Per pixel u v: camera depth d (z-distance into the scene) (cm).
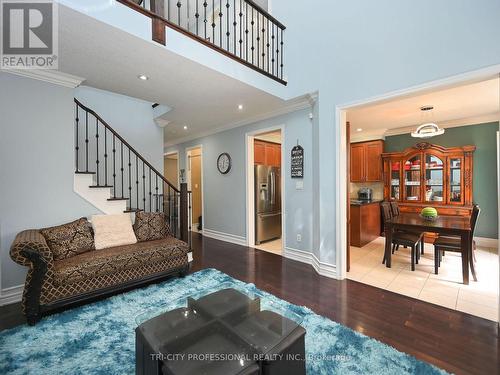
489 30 202
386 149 571
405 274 317
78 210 292
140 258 265
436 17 229
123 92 321
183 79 282
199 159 670
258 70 310
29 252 197
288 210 397
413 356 165
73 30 194
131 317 212
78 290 226
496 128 439
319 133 321
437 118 459
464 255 285
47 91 271
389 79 258
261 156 529
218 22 450
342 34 296
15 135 251
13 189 250
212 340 135
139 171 450
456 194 466
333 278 305
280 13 370
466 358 164
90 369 154
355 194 619
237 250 438
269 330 142
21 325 201
